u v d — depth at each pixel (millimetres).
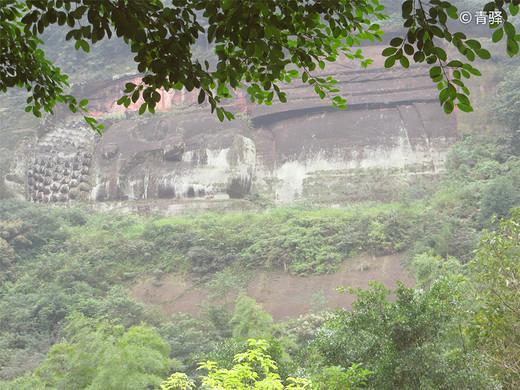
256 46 3824
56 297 36406
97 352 18703
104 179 54375
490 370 11422
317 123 54562
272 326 26953
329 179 51219
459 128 50156
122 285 40781
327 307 33875
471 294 12719
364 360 11695
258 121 56688
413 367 11117
